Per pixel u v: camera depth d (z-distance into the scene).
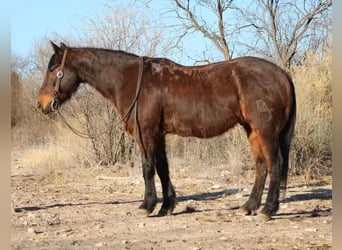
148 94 8.16
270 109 7.71
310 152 13.16
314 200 9.70
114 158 15.14
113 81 8.39
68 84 8.57
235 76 7.89
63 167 15.07
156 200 8.34
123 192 11.20
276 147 7.78
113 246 6.49
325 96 13.76
